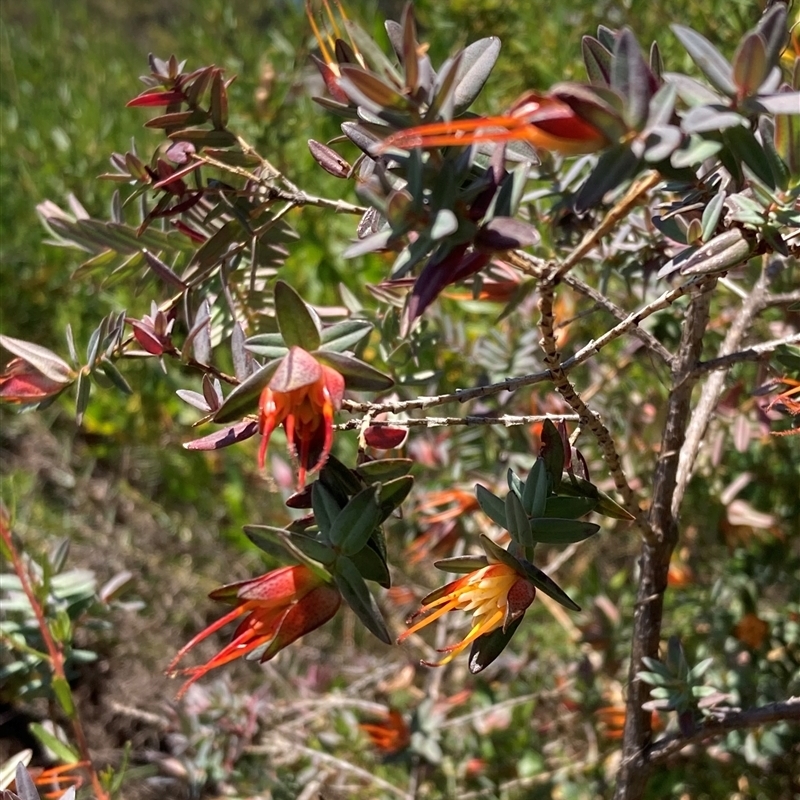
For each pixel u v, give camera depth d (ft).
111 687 1.58
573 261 0.52
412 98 0.49
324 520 0.61
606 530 1.40
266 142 1.59
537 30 1.64
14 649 1.00
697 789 1.19
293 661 1.54
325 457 0.55
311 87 1.77
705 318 0.75
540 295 0.53
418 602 1.46
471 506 1.08
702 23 1.38
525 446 1.21
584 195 0.47
